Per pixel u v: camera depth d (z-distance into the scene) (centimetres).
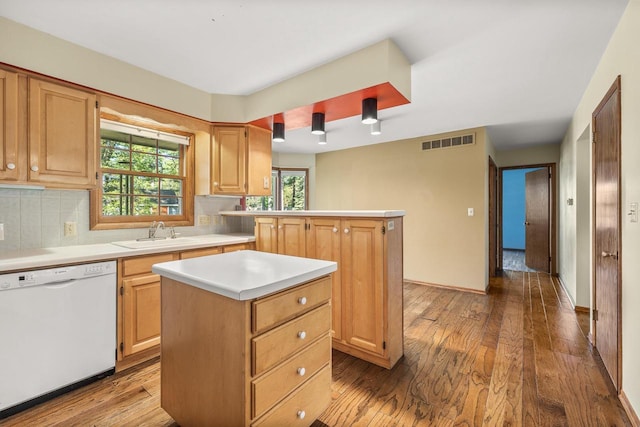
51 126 200
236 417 114
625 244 177
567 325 293
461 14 176
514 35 197
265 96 291
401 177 480
